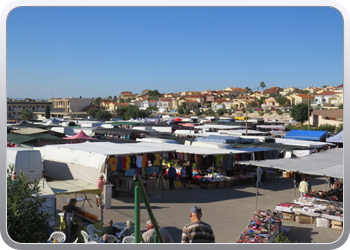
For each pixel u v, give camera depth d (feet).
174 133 131.95
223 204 54.60
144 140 93.81
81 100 393.29
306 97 383.45
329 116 195.93
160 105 493.36
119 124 164.86
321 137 120.88
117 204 53.01
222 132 128.67
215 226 43.29
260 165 48.96
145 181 61.98
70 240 36.35
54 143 96.07
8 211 27.53
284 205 48.78
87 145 66.44
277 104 407.85
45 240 29.99
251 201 57.11
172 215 47.42
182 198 57.98
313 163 50.11
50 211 35.63
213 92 602.44
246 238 34.71
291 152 84.07
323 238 40.16
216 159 73.36
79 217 37.37
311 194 55.16
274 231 37.32
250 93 579.89
